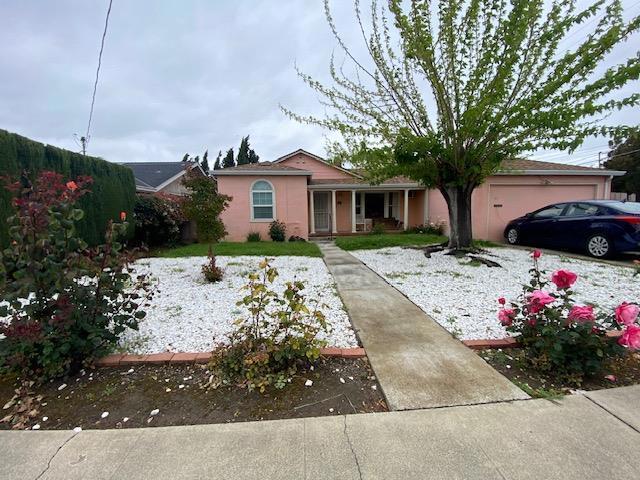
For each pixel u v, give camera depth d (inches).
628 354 103.1
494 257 288.2
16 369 97.9
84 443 70.1
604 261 266.1
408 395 85.4
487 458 63.3
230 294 188.9
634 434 69.2
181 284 214.2
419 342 117.9
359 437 70.3
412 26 223.0
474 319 140.3
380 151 262.1
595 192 427.8
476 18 218.7
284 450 66.9
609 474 58.9
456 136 247.3
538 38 215.9
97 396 88.7
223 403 84.8
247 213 523.2
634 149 948.6
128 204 385.4
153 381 96.2
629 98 184.5
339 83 266.7
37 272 96.2
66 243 101.3
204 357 106.3
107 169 348.8
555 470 60.0
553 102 212.7
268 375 95.7
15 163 234.8
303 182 526.6
